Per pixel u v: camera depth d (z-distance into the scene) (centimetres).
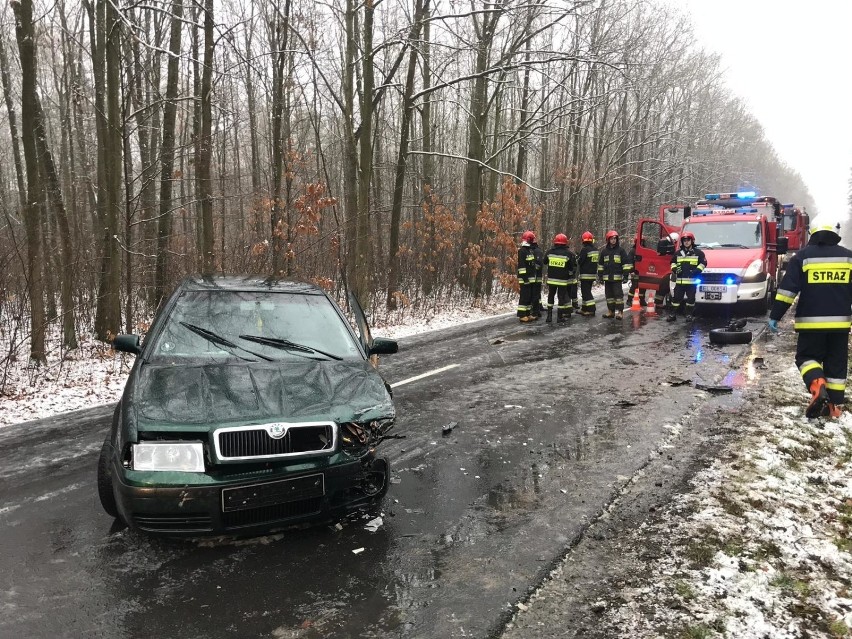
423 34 1612
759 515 376
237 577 303
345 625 265
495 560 323
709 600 285
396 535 350
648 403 644
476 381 746
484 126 1711
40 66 1870
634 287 1525
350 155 1293
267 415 320
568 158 2464
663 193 3266
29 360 812
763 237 1277
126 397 345
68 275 932
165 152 1159
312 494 318
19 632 255
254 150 1869
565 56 1341
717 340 1009
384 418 347
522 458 480
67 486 423
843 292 571
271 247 1163
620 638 257
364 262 1305
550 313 1304
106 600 281
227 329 417
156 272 1190
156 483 295
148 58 1335
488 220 1538
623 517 376
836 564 323
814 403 570
